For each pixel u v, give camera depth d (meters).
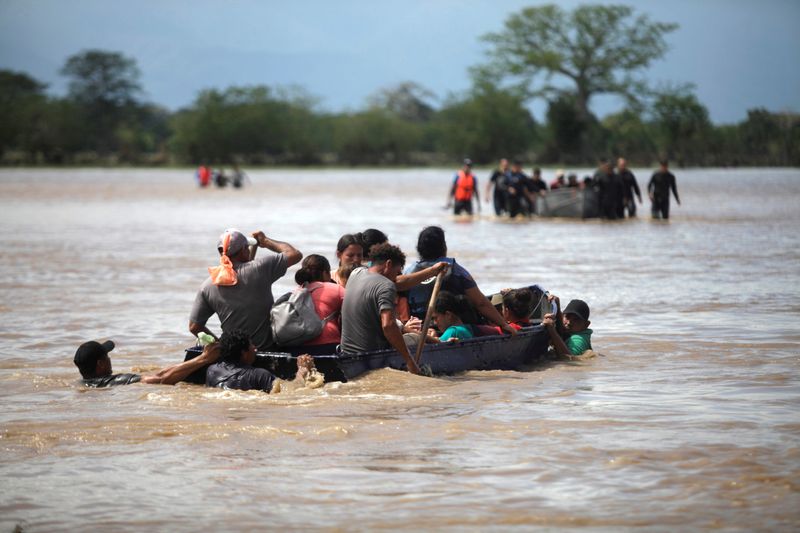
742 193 189.62
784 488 22.86
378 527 20.91
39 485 23.81
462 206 131.38
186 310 52.72
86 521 21.48
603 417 29.62
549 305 41.50
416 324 38.44
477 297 39.06
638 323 47.72
